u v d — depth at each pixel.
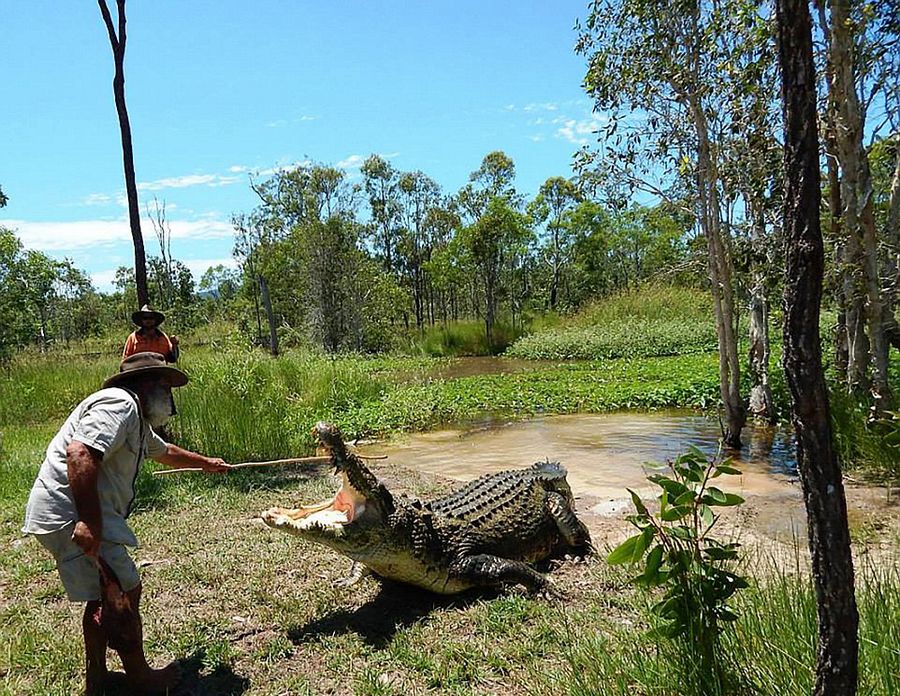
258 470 9.07
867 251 8.72
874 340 8.54
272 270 36.62
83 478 3.57
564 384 16.98
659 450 10.07
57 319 48.50
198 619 4.82
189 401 10.00
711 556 3.36
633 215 10.38
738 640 3.48
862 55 9.15
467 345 31.97
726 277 9.50
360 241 34.84
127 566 3.91
